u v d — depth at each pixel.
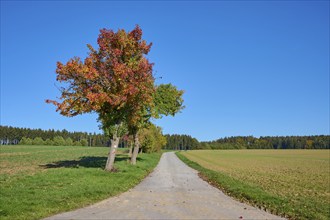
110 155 27.36
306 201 17.28
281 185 25.64
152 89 27.45
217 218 12.05
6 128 172.75
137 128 38.91
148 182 24.80
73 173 23.28
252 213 13.42
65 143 158.62
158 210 13.27
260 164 59.00
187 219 11.66
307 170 44.81
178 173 35.62
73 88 25.91
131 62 26.00
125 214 12.27
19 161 46.28
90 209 13.19
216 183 25.50
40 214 11.66
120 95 25.09
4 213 11.36
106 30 26.06
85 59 25.67
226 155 105.56
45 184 18.25
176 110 41.34
